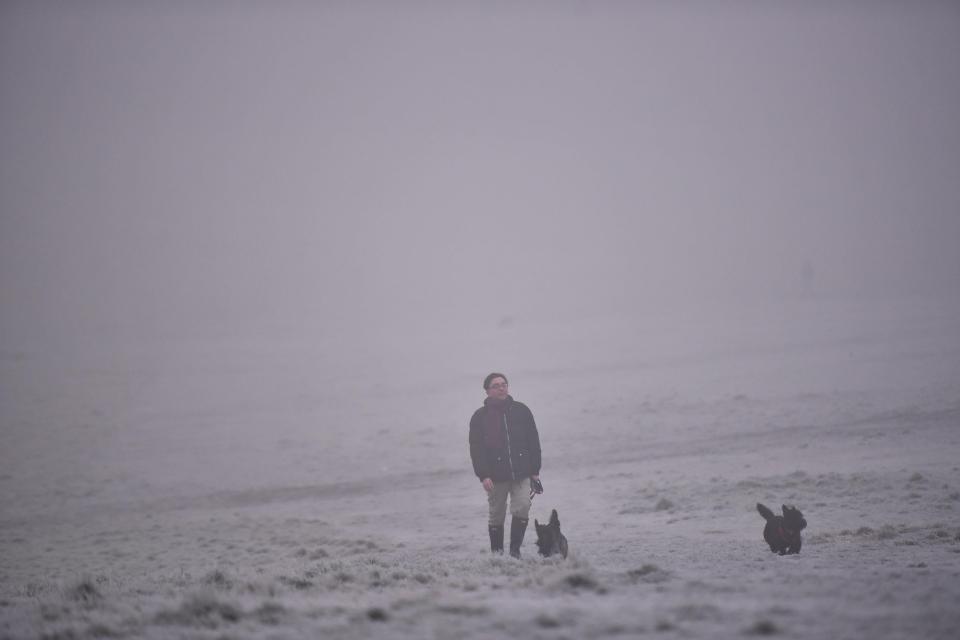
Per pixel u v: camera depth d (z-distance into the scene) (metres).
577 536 12.01
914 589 4.84
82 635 4.54
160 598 6.25
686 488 15.16
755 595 4.99
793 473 15.27
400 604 5.04
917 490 13.09
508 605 4.87
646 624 4.07
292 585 6.84
